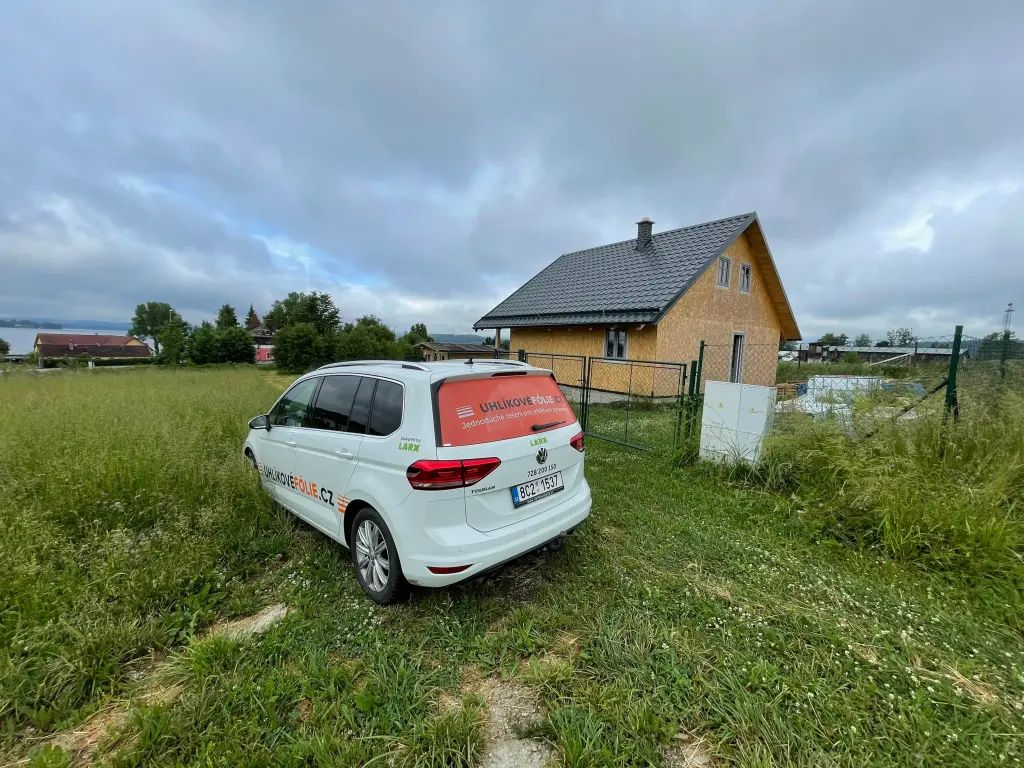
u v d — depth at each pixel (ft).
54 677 7.11
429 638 8.48
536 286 63.46
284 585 10.26
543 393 11.15
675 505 15.15
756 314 56.18
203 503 13.00
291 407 13.26
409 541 8.59
